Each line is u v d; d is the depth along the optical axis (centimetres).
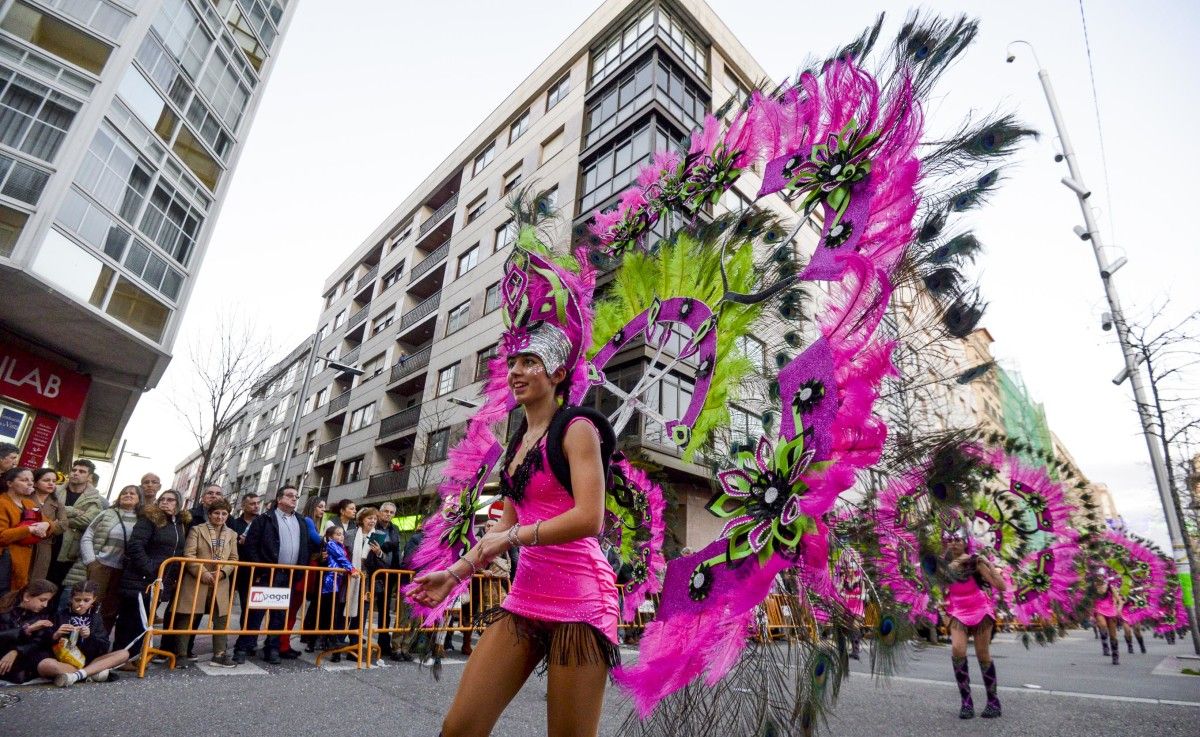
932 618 246
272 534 579
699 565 228
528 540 141
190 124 1458
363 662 561
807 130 284
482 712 149
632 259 381
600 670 152
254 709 362
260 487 4156
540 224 372
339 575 605
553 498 159
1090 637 2306
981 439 277
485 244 2420
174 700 373
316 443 3416
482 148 2783
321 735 317
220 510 560
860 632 233
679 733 216
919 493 258
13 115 1120
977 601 472
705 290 337
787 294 322
